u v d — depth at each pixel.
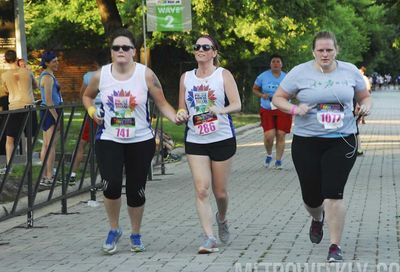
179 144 25.61
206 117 8.94
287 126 18.05
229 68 47.62
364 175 16.61
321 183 8.42
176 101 50.19
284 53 47.19
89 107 8.95
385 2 21.92
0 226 11.29
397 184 15.03
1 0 18.61
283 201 13.09
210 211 9.02
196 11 30.64
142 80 8.81
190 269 8.07
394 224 10.66
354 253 8.71
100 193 14.73
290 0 29.52
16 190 10.97
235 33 39.38
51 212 12.56
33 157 11.52
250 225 10.77
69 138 12.70
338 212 8.24
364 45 80.19
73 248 9.52
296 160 8.45
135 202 8.99
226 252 8.93
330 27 36.16
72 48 48.06
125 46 8.72
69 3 39.69
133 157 8.91
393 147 23.80
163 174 17.98
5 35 18.72
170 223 11.16
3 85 16.62
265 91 17.98
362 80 8.41
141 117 8.87
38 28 43.06
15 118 10.83
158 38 36.72
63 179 12.38
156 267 8.22
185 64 50.16
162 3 17.11
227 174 9.10
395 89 125.56
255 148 24.78
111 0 25.23
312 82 8.27
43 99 15.09
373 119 41.22
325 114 8.23
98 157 8.97
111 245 9.00
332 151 8.27
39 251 9.38
